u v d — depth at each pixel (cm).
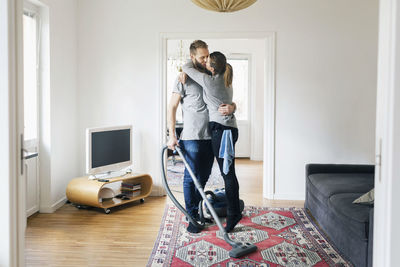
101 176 435
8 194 142
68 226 362
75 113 474
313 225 364
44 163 406
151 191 483
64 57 438
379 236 130
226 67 354
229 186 348
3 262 143
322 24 451
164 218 388
